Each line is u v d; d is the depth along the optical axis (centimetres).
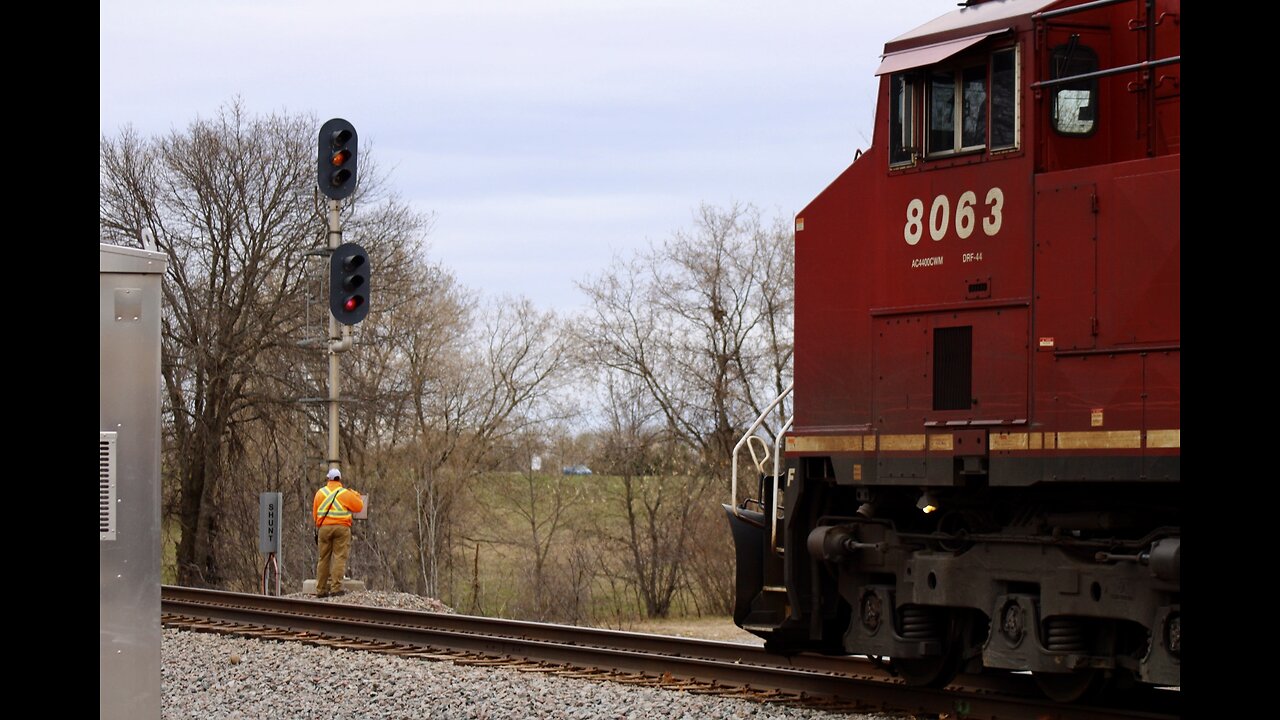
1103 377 3509
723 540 15025
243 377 14725
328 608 6688
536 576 15412
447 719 3891
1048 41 3788
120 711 2647
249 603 7075
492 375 16925
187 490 15000
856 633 4191
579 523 15825
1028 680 4216
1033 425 3666
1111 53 3906
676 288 15900
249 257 14788
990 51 3866
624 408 15825
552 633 5741
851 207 4253
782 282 15838
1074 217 3616
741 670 4481
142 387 2677
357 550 14850
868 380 4147
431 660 5116
